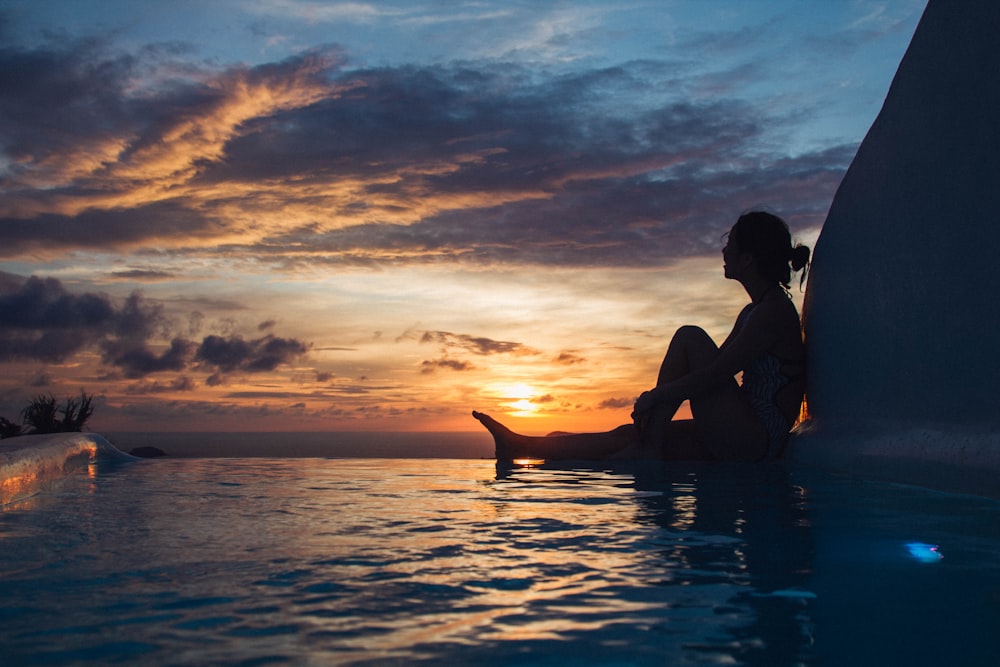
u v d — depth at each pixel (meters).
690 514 2.26
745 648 1.04
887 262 3.43
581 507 2.41
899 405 3.28
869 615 1.19
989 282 2.64
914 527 2.03
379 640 1.07
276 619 1.17
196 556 1.62
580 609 1.23
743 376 4.46
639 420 4.32
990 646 1.05
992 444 2.54
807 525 2.05
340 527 2.00
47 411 5.50
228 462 4.17
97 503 2.47
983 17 2.71
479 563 1.56
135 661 0.98
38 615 1.18
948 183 2.93
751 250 4.37
